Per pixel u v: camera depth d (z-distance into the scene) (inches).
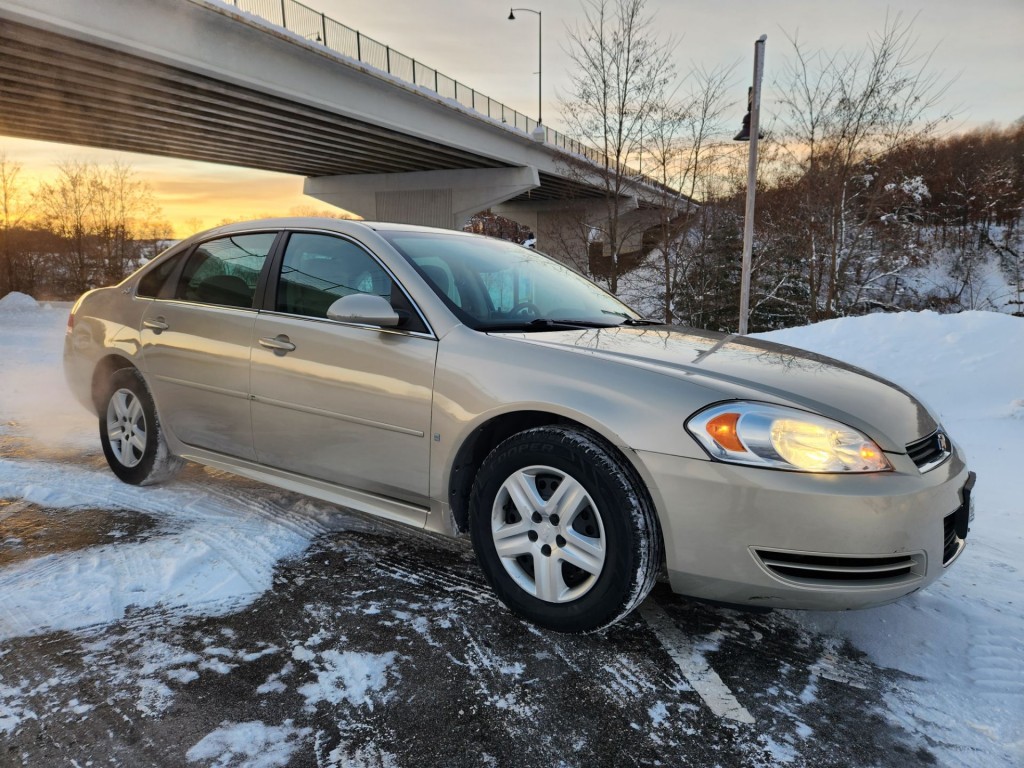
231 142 1210.0
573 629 89.1
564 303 128.9
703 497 80.2
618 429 84.4
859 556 77.4
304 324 115.5
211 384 127.0
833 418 82.4
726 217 956.6
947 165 1528.1
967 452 193.2
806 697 79.7
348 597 100.6
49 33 650.2
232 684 78.3
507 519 97.0
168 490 145.6
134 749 67.0
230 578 105.0
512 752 68.7
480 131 1318.9
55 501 137.9
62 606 94.7
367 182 1637.6
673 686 81.1
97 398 154.2
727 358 99.6
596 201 1167.6
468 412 95.5
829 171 816.3
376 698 76.7
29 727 69.8
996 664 86.7
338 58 933.2
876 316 379.6
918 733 73.3
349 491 113.3
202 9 744.3
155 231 1587.1
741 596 82.1
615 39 841.5
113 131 1093.8
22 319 647.8
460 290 112.7
